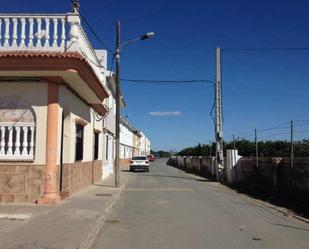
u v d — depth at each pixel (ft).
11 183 49.01
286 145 90.74
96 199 55.72
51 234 31.99
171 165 252.62
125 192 71.10
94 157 86.99
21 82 49.57
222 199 62.64
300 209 52.13
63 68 47.26
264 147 100.99
